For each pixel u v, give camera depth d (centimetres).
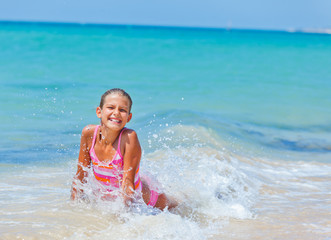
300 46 3931
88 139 362
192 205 386
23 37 3394
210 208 383
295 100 1179
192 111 879
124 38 4169
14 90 1055
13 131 655
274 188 463
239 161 566
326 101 1173
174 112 842
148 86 1312
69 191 405
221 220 356
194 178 446
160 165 482
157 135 639
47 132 655
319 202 416
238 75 1688
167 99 1084
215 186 435
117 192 362
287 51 3103
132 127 692
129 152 350
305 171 545
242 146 648
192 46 3291
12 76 1349
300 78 1650
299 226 346
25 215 334
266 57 2516
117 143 352
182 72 1709
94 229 315
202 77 1587
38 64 1712
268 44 4222
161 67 1845
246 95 1238
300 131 823
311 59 2439
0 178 441
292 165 575
